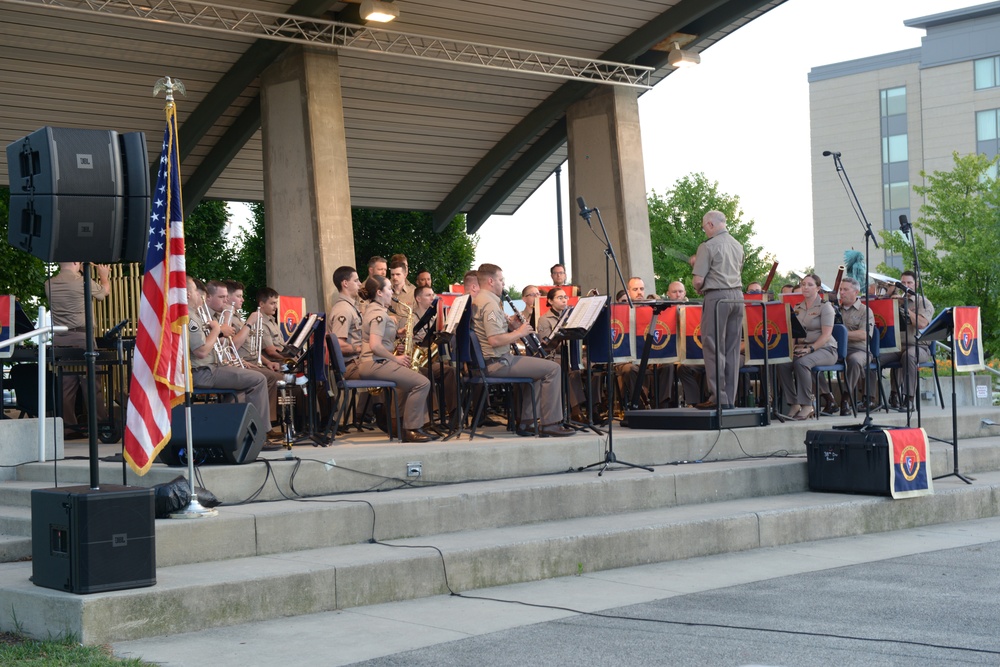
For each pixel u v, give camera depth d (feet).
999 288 95.50
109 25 50.03
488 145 68.74
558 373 29.01
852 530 26.18
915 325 36.32
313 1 48.29
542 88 62.80
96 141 17.19
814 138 182.29
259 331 30.68
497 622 17.15
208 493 20.33
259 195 71.82
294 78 51.65
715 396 30.81
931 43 169.58
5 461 24.39
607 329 26.30
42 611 16.14
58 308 30.45
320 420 33.94
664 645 15.53
